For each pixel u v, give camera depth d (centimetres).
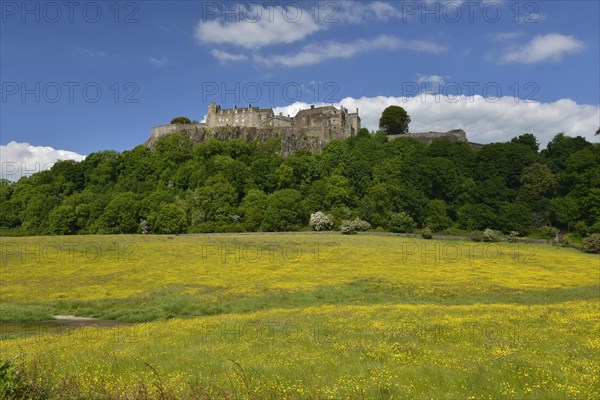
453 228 10700
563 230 9969
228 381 1150
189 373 1310
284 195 11156
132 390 1021
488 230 9181
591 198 9494
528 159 11969
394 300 4172
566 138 13050
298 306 3906
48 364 1372
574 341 1733
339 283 4972
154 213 10256
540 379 1191
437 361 1430
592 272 5981
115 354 1659
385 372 1286
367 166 13062
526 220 10031
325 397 1007
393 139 16500
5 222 11706
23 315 3547
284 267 6025
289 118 19500
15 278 5178
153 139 17925
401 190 11225
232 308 3853
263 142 16812
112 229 10106
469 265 6347
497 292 4516
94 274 5431
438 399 1025
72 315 3747
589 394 1034
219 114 19738
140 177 13888
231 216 10844
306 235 9331
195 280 5147
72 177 13300
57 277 5250
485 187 11575
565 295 4322
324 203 11725
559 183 11250
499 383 1156
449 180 11850
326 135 17162
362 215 10756
